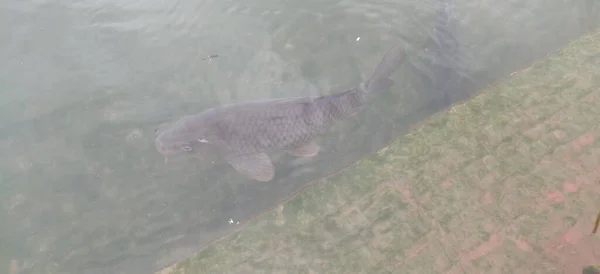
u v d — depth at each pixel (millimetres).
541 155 3469
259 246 3232
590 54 4062
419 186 3396
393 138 3750
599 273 2844
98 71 4484
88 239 3484
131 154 3900
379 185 3438
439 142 3619
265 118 3352
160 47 4633
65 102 4266
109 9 5047
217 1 4957
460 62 4250
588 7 4598
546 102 3764
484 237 3115
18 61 4629
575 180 3312
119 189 3729
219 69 4363
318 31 4637
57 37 4820
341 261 3113
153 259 3340
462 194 3328
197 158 3652
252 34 4652
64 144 4000
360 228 3242
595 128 3564
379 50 4434
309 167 3678
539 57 4227
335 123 3672
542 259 2984
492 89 3912
